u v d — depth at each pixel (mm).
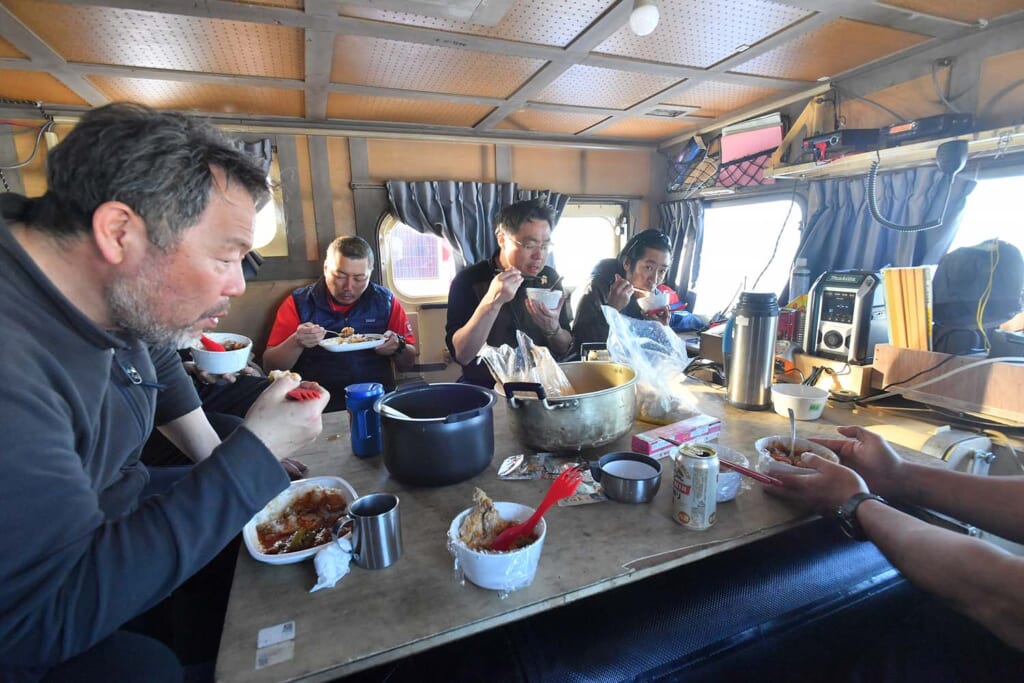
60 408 626
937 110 2137
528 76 2408
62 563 549
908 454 1087
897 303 1429
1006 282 1366
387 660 603
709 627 910
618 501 925
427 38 1945
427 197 3367
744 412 1403
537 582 713
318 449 1225
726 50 2139
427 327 3631
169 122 635
